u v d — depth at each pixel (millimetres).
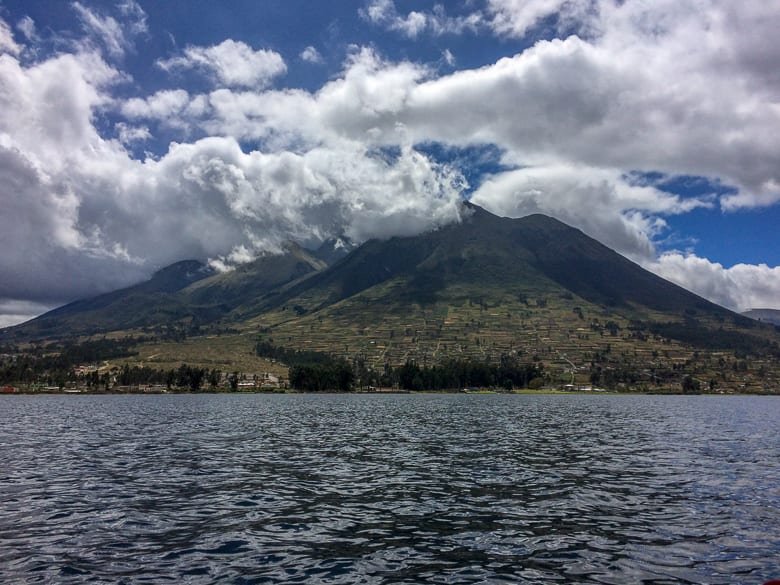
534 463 51469
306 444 66000
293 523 29828
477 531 28391
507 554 24781
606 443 68688
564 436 77125
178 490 38438
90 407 159500
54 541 26359
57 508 33031
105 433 79812
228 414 124875
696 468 48969
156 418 111812
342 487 39688
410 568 22938
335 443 67125
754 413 147875
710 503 34938
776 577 22031
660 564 23500
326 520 30484
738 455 58250
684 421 112188
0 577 21609
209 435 76812
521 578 21828
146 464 50188
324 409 146750
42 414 126000
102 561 23625
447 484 40906
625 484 41156
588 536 27578
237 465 49750
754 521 30531
